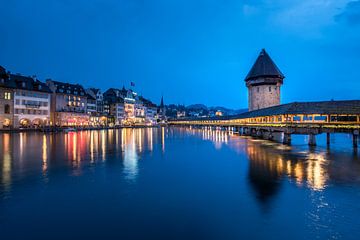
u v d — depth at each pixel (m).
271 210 13.08
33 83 91.94
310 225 11.30
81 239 10.13
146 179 19.55
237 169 23.48
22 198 14.90
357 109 40.62
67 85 112.69
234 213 12.72
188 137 69.06
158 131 105.44
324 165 25.17
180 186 17.55
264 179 19.50
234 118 96.19
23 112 85.88
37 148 38.81
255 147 42.84
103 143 48.09
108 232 10.71
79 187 17.22
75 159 28.81
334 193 15.79
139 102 185.00
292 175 20.80
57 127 90.06
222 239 10.20
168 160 28.80
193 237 10.33
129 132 92.44
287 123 45.69
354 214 12.46
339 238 10.20
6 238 10.16
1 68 83.88
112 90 160.12
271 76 86.44
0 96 78.62
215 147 43.03
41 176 20.31
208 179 19.59
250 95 91.38
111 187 17.23
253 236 10.41
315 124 42.81
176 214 12.60
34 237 10.26
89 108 124.38
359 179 19.33
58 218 12.09
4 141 49.47
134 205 13.85
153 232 10.74
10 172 21.72
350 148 40.31
